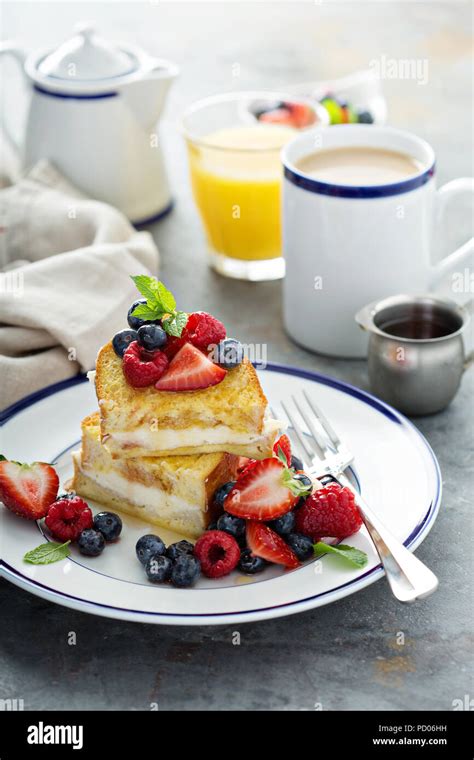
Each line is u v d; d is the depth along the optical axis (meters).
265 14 1.51
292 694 0.76
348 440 0.88
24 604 0.81
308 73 1.35
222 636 0.79
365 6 1.53
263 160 1.03
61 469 0.88
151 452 0.84
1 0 1.54
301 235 0.96
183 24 1.48
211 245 1.09
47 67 1.09
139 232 1.10
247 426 0.83
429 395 0.93
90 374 0.87
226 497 0.81
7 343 0.94
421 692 0.76
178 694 0.76
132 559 0.81
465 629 0.79
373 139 1.00
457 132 1.24
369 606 0.80
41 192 1.08
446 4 1.52
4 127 1.17
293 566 0.80
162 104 1.11
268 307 1.05
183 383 0.83
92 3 1.55
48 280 0.97
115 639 0.79
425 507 0.82
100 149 1.10
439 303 0.94
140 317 0.83
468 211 1.15
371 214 0.93
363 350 0.99
